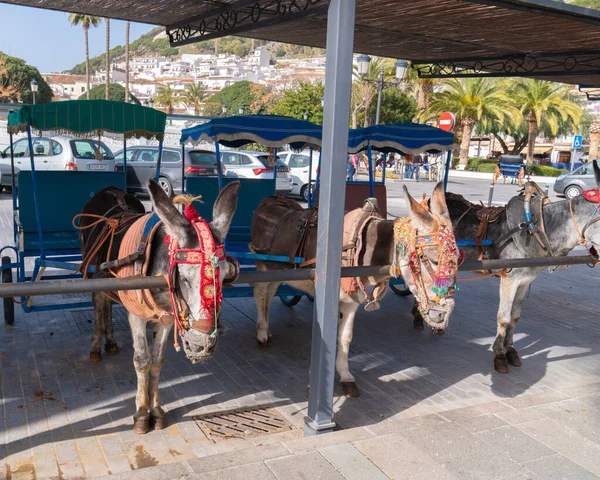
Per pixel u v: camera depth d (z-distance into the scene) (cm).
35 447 393
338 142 370
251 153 1762
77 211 635
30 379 498
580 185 2428
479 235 594
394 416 474
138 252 376
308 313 744
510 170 3247
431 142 760
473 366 595
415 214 386
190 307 317
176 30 771
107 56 5041
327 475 348
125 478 334
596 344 685
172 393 491
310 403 412
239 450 373
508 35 698
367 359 601
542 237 555
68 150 1510
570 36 679
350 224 464
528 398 488
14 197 634
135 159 1631
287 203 635
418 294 389
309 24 712
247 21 725
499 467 370
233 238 732
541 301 869
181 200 340
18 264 594
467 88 3606
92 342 540
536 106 3672
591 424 439
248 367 557
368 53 910
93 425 427
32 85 2339
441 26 673
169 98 7100
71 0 634
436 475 355
